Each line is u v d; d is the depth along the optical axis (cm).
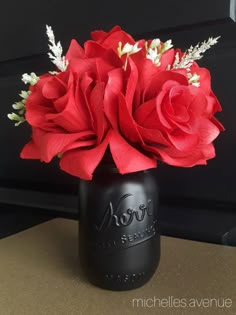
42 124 25
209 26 37
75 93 24
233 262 31
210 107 26
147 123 24
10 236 38
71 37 45
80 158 23
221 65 36
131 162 23
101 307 25
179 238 38
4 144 51
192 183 39
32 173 49
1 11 51
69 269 31
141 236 26
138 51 26
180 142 23
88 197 26
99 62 25
